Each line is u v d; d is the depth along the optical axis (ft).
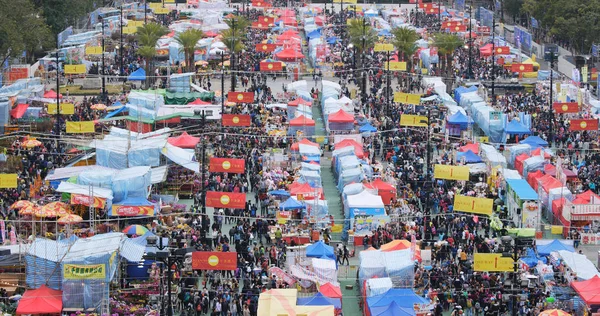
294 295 377.09
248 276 426.10
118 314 395.34
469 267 415.85
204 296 408.26
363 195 501.97
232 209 503.61
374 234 475.72
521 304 393.50
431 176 554.46
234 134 631.56
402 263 420.36
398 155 614.75
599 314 387.34
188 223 490.08
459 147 623.77
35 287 396.78
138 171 517.14
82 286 390.01
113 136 591.78
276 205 510.99
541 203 522.06
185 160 561.02
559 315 368.89
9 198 517.55
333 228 494.18
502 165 570.87
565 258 423.23
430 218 488.85
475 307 404.36
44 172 569.64
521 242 386.52
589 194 506.48
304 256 435.53
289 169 577.84
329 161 636.89
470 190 542.16
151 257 351.67
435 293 407.23
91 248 405.39
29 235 471.21
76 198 480.23
